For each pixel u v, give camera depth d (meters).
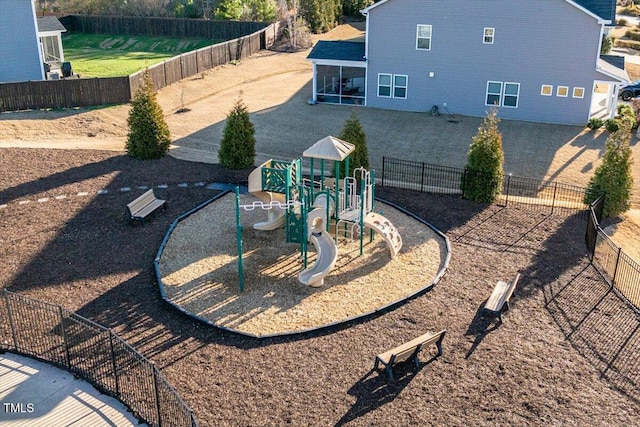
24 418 11.27
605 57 35.38
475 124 32.59
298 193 17.72
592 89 31.94
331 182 20.47
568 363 12.95
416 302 15.12
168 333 13.84
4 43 34.06
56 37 39.97
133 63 44.81
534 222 19.81
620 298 15.46
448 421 11.28
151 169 23.80
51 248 17.58
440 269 16.75
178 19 54.00
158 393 11.44
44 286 15.65
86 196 21.05
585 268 16.94
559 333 13.97
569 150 28.67
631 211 21.95
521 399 11.87
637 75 43.88
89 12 60.56
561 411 11.59
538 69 32.44
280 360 12.93
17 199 20.72
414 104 35.19
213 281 16.11
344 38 56.16
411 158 27.27
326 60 35.25
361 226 17.28
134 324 14.16
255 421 11.24
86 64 43.91
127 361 12.82
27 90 31.03
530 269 16.78
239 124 23.72
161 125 24.94
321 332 13.87
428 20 33.28
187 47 51.09
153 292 15.48
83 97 32.25
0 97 30.59
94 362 12.79
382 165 25.12
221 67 43.09
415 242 18.36
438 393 11.98
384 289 15.82
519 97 33.28
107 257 17.14
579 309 14.96
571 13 30.94
